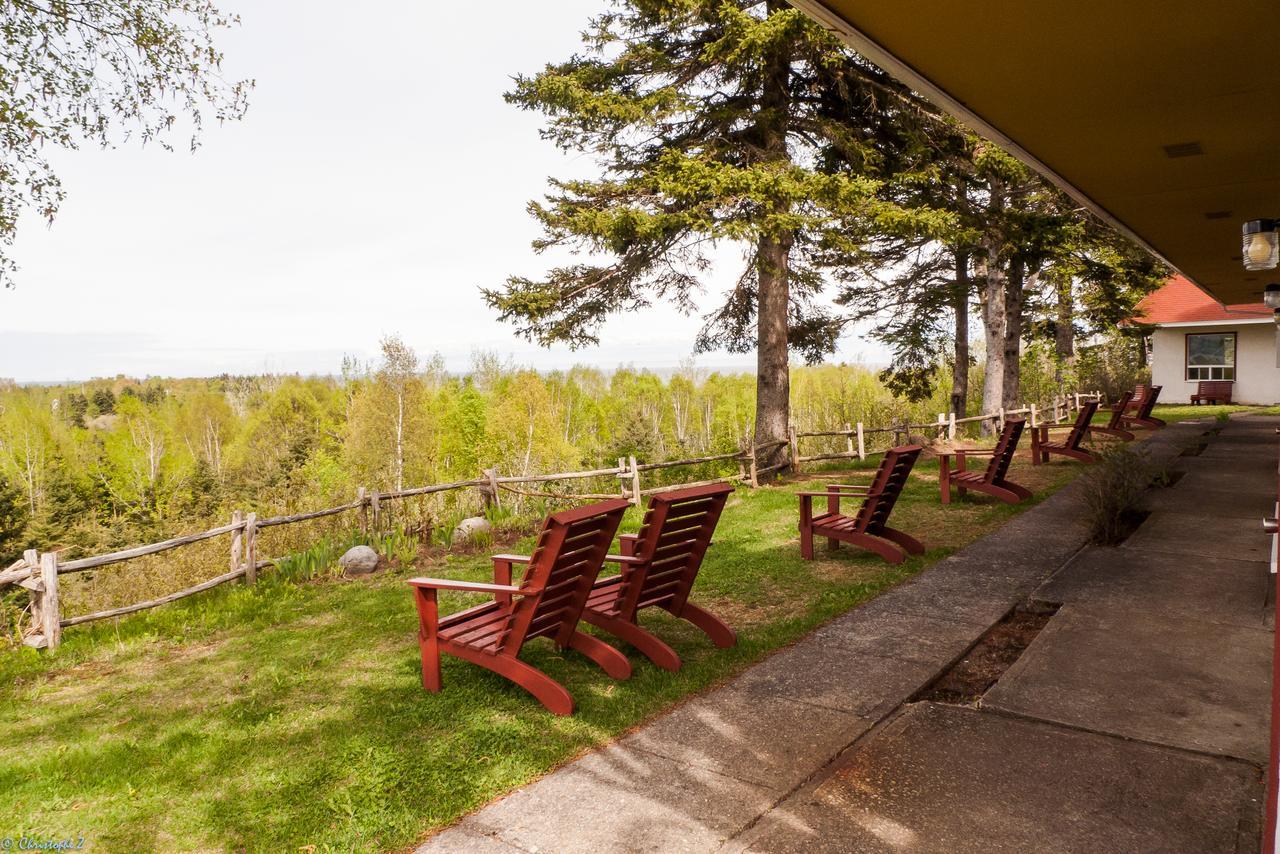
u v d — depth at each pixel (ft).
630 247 39.99
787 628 16.21
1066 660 13.47
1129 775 9.61
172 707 13.99
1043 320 72.23
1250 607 15.89
